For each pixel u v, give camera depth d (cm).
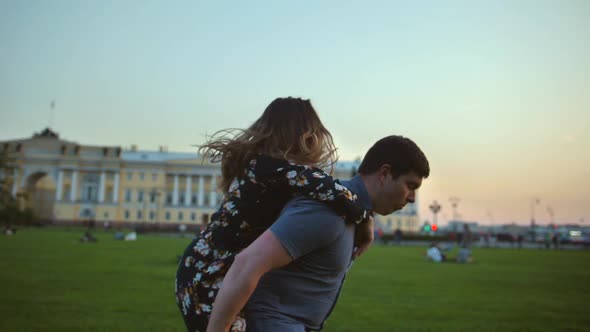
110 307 898
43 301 947
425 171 241
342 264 216
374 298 1122
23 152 9744
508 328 790
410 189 241
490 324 820
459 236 5384
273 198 218
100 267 1736
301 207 205
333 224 205
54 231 6625
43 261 1911
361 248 241
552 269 2217
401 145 238
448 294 1222
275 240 197
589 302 1129
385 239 5650
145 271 1630
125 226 9894
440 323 819
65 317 791
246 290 192
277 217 221
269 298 212
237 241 223
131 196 10038
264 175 218
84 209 9744
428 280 1576
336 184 210
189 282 221
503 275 1841
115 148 10012
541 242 6800
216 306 195
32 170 9744
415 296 1168
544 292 1320
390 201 240
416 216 11256
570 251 4766
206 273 216
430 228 6291
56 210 9631
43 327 711
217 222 228
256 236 223
